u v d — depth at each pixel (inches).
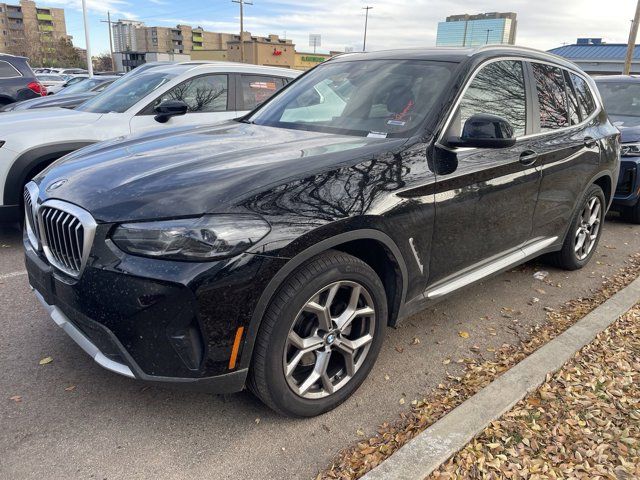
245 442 97.5
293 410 99.4
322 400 103.2
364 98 133.7
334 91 143.1
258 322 88.9
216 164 100.5
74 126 204.4
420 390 115.1
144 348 86.0
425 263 114.8
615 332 140.5
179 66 248.7
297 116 141.7
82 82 508.7
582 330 138.5
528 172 139.4
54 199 98.7
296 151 107.3
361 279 101.4
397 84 132.1
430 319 149.3
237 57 2893.7
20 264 182.1
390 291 112.5
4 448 93.4
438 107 120.0
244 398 110.2
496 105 133.7
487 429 100.0
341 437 99.7
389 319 115.5
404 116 122.1
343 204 95.5
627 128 261.6
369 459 92.9
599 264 201.8
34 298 154.0
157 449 95.0
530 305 161.0
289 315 91.7
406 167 107.9
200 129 141.5
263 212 87.7
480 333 142.0
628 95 304.8
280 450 95.8
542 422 103.1
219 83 245.9
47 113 221.6
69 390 110.7
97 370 118.3
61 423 100.7
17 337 131.3
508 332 143.3
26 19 4960.6
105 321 86.9
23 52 3331.7
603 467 92.3
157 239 83.9
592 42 1728.6
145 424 101.3
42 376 115.3
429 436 95.8
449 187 115.0
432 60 135.7
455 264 124.6
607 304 155.2
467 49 138.6
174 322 84.3
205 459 93.0
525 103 144.9
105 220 87.2
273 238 87.0
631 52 900.0
